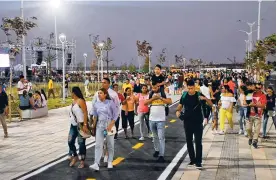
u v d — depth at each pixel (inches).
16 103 851.4
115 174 317.7
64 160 366.6
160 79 358.0
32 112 684.1
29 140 472.1
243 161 356.8
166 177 308.7
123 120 480.7
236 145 433.7
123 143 451.2
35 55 1865.2
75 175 315.0
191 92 335.0
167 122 645.3
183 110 341.4
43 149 418.3
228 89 513.3
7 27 745.0
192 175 311.7
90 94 1290.6
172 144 449.4
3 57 579.2
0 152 403.2
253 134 448.1
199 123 332.8
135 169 333.4
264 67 797.9
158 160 363.9
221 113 514.0
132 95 487.2
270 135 496.4
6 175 315.3
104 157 357.4
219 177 305.0
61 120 666.2
